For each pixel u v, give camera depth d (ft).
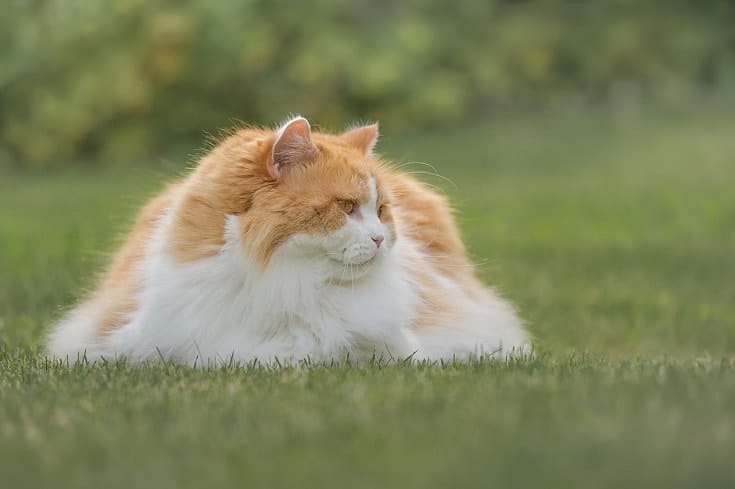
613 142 104.06
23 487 17.87
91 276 45.60
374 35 106.11
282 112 101.96
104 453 19.60
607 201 82.07
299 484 17.76
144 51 101.60
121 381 26.37
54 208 79.36
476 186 89.04
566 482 17.53
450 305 32.81
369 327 28.91
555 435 19.95
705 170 92.68
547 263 59.98
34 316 41.22
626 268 58.75
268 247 27.68
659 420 20.70
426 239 34.55
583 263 59.98
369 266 28.53
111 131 103.71
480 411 21.84
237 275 28.14
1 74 104.22
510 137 106.32
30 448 19.94
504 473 17.95
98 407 23.40
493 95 114.11
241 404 23.09
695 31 118.52
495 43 112.68
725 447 18.89
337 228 27.86
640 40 116.78
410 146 102.53
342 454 19.29
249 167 27.99
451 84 107.76
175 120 102.47
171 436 20.63
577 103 115.96
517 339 35.73
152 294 29.14
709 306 48.60
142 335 29.19
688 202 80.74
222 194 28.17
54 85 103.55
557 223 73.87
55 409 23.21
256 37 101.19
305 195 27.76
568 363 29.76
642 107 115.44
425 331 31.40
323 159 28.37
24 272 51.52
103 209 77.25
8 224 71.00
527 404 22.44
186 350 28.76
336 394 23.84
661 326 43.88
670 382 24.82
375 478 17.92
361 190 28.30
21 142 104.32
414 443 19.81
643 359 32.78
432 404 22.65
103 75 101.45
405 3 110.11
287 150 28.07
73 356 31.30
